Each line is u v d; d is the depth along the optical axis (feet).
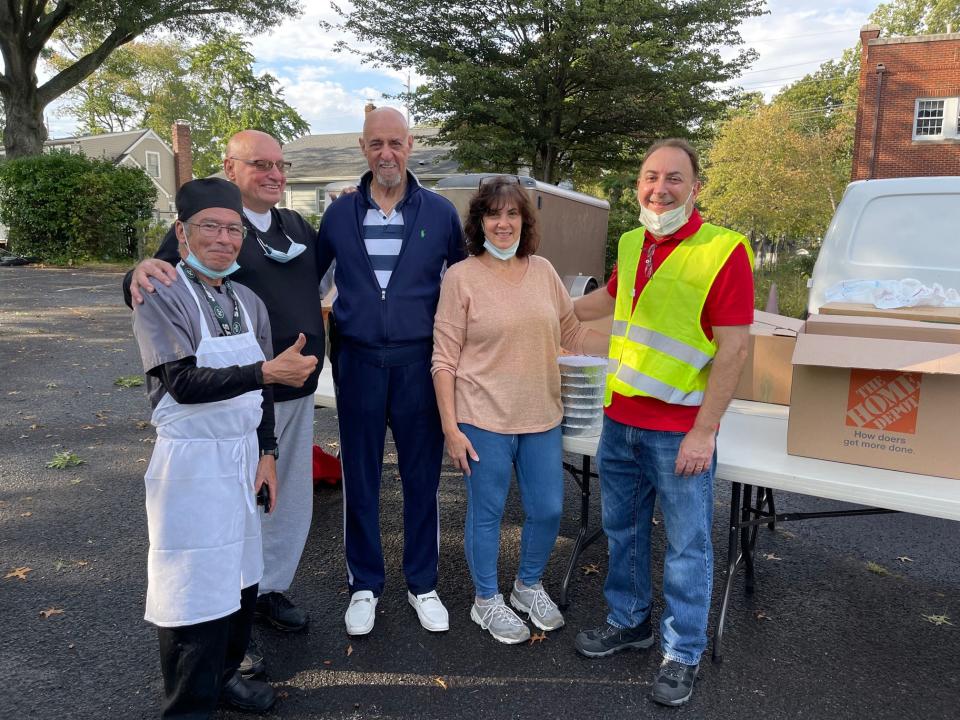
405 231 8.30
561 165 65.00
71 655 8.13
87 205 60.39
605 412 7.82
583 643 8.32
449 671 8.00
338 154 117.91
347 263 8.32
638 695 7.63
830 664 8.28
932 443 7.16
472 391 8.14
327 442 16.83
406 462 8.70
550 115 60.03
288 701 7.45
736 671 8.11
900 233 13.60
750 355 10.22
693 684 7.82
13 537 11.16
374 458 8.65
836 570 10.71
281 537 8.52
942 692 7.78
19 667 7.88
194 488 6.20
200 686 6.47
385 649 8.45
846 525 12.44
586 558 11.10
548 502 8.46
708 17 55.88
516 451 8.43
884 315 8.43
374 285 8.23
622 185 64.49
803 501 13.89
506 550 11.23
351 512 8.81
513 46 58.65
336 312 8.45
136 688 7.57
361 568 8.95
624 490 7.91
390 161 8.01
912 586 10.23
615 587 8.34
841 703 7.55
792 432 7.83
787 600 9.80
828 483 7.06
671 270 6.99
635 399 7.38
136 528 11.55
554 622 8.82
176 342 5.99
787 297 42.96
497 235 7.97
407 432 8.56
